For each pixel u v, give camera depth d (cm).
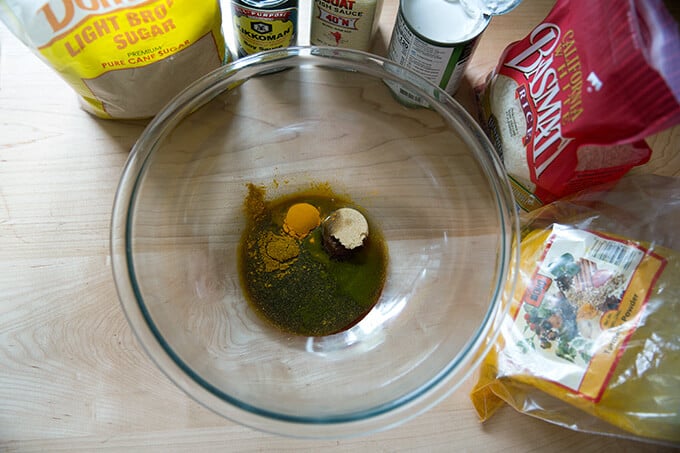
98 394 45
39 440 44
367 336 50
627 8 32
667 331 42
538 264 45
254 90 51
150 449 45
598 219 47
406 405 43
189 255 50
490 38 53
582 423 45
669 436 42
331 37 50
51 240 48
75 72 42
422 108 50
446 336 48
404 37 45
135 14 39
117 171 50
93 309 47
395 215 53
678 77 30
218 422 46
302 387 47
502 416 47
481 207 51
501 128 47
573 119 38
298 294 52
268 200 53
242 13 45
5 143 49
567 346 43
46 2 37
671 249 45
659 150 50
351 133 53
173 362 43
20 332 46
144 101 47
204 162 51
